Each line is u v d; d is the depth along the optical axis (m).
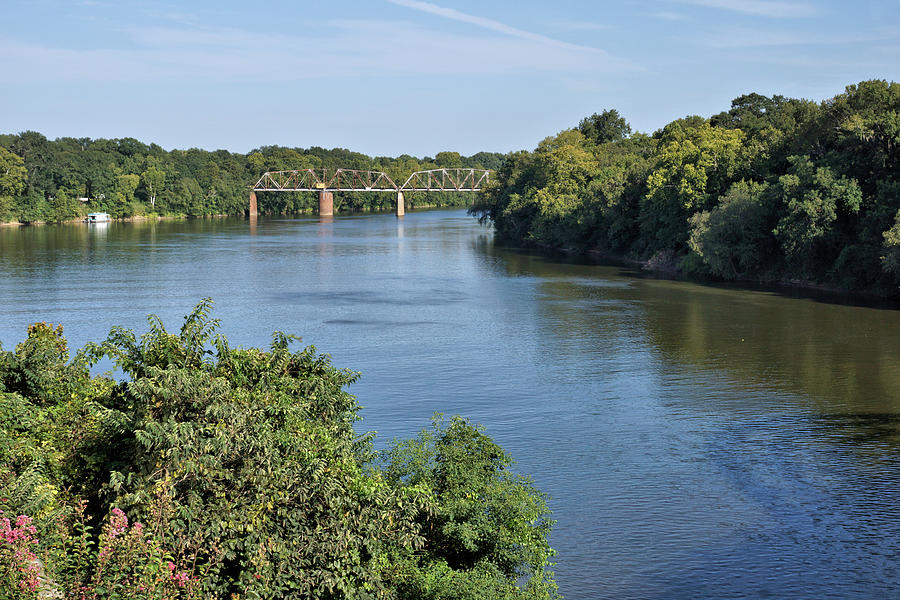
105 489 18.11
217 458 17.08
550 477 32.44
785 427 38.22
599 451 35.25
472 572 19.81
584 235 129.12
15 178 197.62
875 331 59.69
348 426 23.41
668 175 106.00
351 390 44.91
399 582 19.14
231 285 89.00
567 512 29.31
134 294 80.81
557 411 40.91
